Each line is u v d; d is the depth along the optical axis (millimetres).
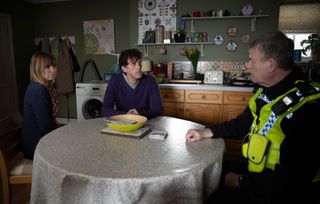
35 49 4504
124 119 1408
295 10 3178
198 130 1257
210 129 1267
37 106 1520
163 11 3436
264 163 954
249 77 2984
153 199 833
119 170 862
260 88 1114
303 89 901
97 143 1142
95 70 4211
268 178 918
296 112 883
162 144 1142
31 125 1551
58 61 3865
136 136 1218
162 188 829
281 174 883
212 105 2906
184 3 3350
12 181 1396
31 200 1056
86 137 1228
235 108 2840
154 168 883
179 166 904
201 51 3406
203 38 3320
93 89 3240
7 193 1393
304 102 879
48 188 934
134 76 1783
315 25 3146
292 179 858
